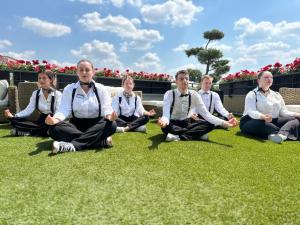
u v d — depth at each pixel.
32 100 3.72
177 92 3.62
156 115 6.74
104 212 1.48
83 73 3.06
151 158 2.54
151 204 1.59
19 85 5.18
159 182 1.93
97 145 2.93
